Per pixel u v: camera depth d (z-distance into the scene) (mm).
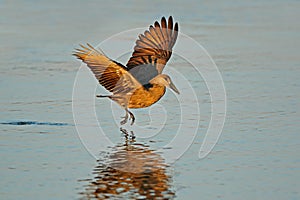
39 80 19734
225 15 30703
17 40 25375
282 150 13836
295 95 18062
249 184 12047
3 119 16031
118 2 34094
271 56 22906
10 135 14852
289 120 15852
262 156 13508
